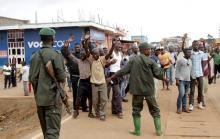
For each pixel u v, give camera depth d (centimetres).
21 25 3522
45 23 3428
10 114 1680
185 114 1168
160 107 1291
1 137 1130
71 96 1591
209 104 1352
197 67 1205
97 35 3519
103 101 1063
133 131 920
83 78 1083
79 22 3281
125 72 895
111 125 1004
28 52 3597
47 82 641
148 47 877
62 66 649
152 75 880
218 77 2492
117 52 1191
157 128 898
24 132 1093
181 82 1170
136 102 891
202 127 987
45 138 666
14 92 2141
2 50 3681
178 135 900
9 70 2433
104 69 1091
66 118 1099
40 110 659
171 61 1823
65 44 1133
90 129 959
